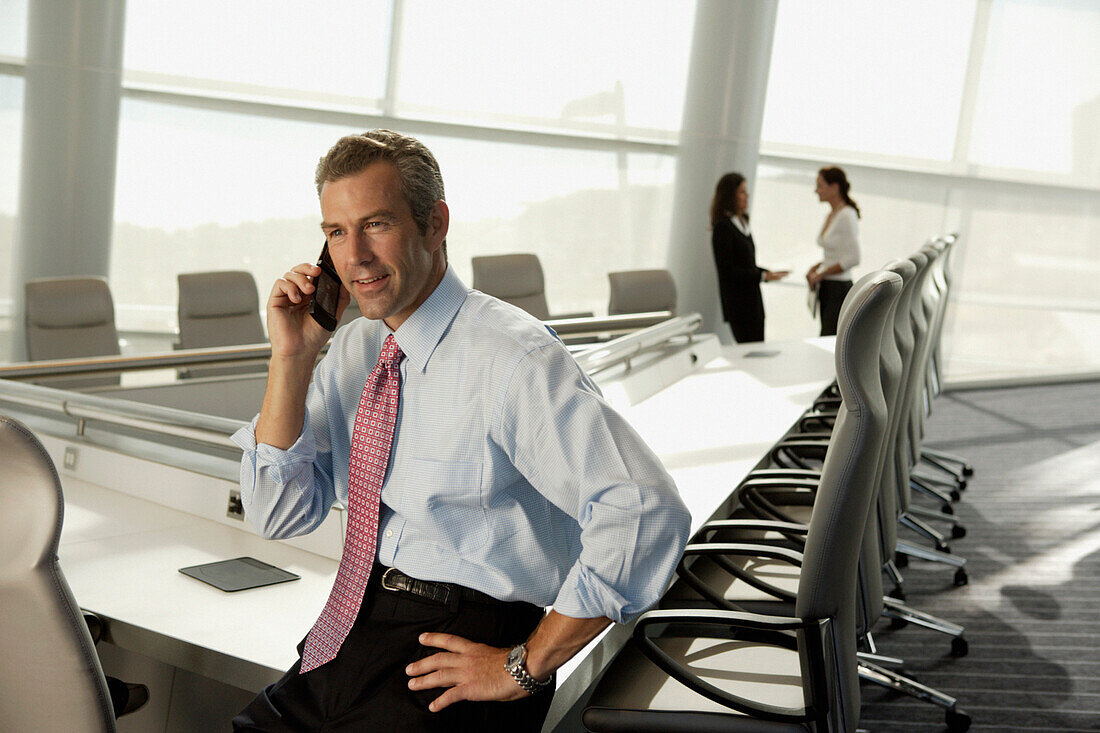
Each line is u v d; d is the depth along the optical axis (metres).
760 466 3.30
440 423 1.34
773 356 4.94
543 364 1.29
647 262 8.66
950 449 6.50
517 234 8.59
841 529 1.69
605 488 1.23
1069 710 2.96
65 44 7.07
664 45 8.29
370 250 1.29
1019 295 8.76
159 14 7.57
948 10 8.30
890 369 2.18
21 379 3.05
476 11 8.21
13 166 7.29
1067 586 4.03
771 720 1.73
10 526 1.44
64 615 1.47
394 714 1.32
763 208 8.68
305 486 1.50
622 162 8.53
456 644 1.30
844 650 1.76
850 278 6.63
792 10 8.38
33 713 1.52
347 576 1.42
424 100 8.27
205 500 2.41
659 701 1.83
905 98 8.46
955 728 2.83
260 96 7.92
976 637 3.50
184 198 7.90
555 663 1.27
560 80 8.38
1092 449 6.54
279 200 8.11
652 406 3.68
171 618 1.81
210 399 3.15
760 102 7.81
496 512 1.34
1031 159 8.52
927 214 8.63
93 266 7.46
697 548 2.14
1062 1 8.22
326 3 7.94
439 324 1.36
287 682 1.45
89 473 2.67
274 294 1.46
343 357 1.54
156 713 2.28
